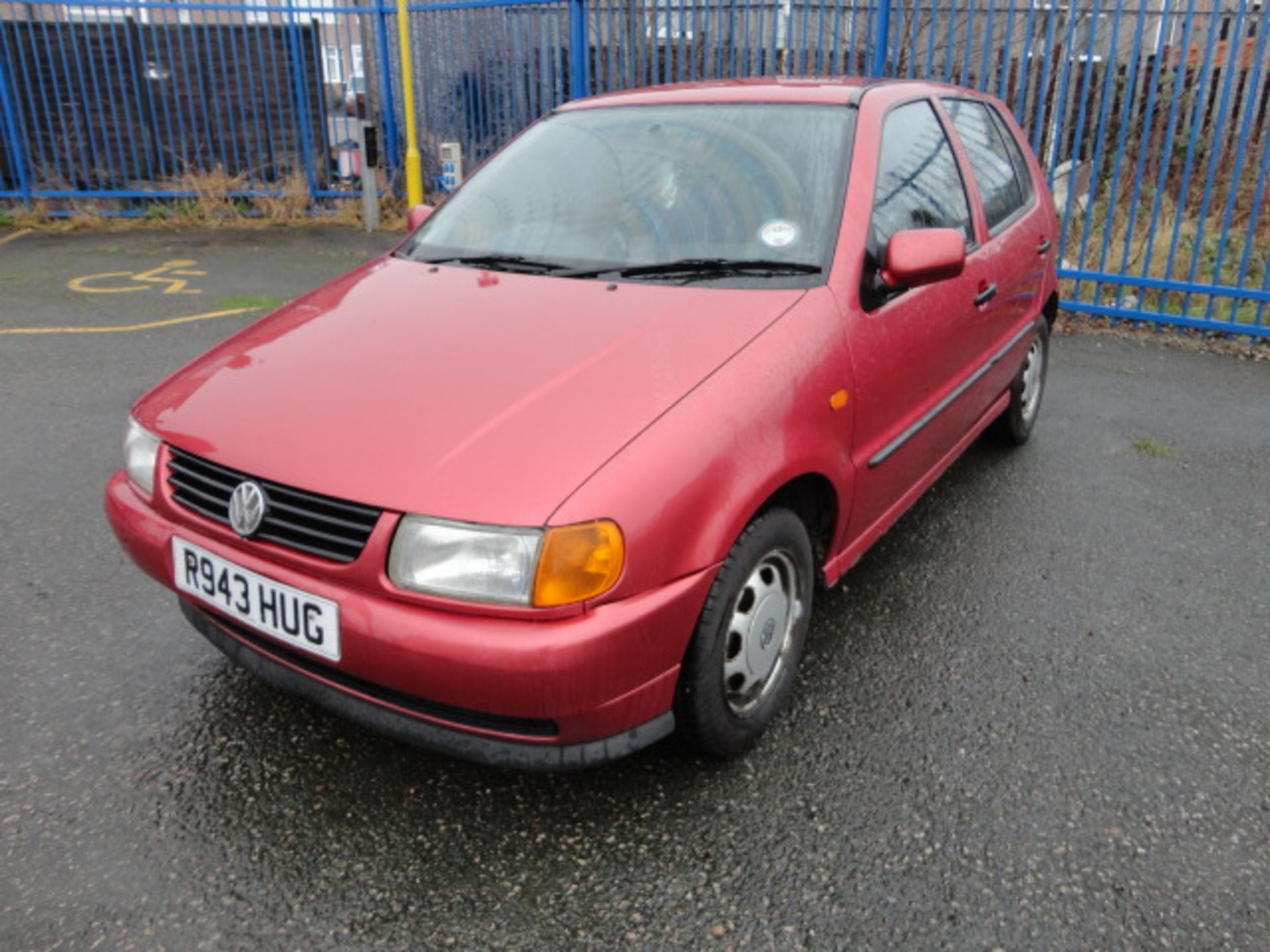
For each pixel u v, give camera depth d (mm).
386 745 2703
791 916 2168
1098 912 2176
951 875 2275
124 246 9867
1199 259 7543
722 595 2328
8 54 10430
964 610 3395
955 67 9102
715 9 8406
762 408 2422
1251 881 2264
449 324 2705
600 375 2385
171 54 10797
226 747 2684
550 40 9594
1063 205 8273
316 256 9508
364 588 2135
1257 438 5094
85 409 5195
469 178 3715
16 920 2129
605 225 3129
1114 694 2939
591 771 2602
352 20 12055
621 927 2143
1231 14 8180
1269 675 3049
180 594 2521
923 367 3217
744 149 3211
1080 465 4688
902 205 3234
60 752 2646
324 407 2383
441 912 2178
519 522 2027
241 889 2229
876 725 2789
